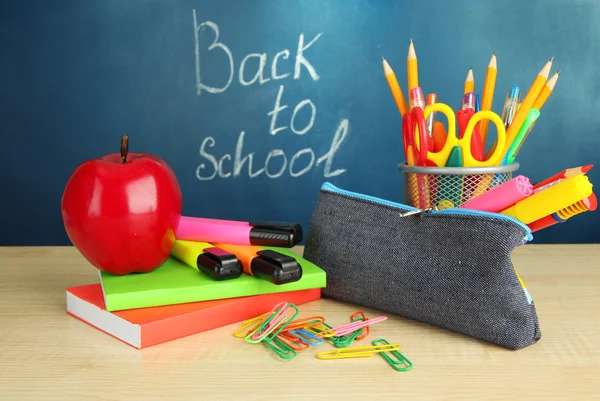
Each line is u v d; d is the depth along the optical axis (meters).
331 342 0.58
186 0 1.61
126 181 0.64
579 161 1.63
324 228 0.71
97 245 0.65
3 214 1.68
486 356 0.55
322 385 0.49
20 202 1.68
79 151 1.66
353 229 0.68
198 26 1.62
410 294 0.62
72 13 1.61
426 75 1.61
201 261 0.66
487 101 0.77
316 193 1.67
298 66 1.62
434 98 0.79
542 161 1.64
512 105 0.74
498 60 1.60
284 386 0.49
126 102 1.64
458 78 1.61
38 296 0.72
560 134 1.63
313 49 1.62
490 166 0.68
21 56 1.62
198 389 0.48
